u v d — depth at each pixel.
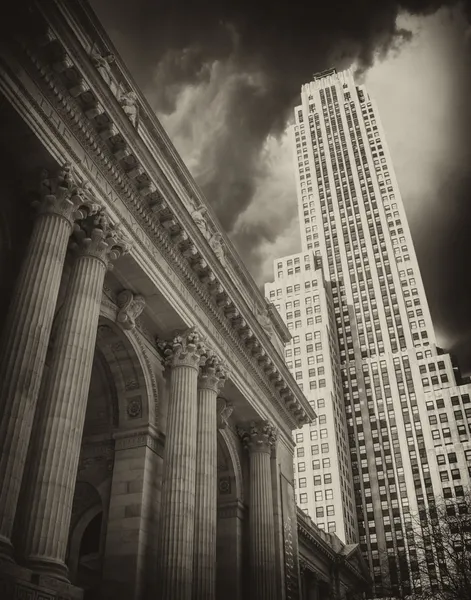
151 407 31.56
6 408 18.56
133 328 30.64
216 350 36.72
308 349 148.38
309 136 196.00
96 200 25.45
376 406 149.75
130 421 31.41
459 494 126.88
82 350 22.94
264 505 41.66
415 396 146.62
